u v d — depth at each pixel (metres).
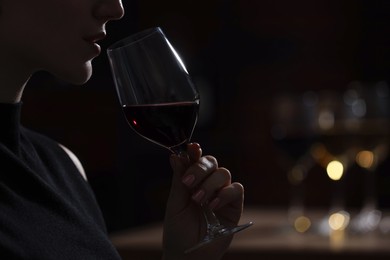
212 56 5.39
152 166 5.39
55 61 1.24
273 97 5.28
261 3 5.30
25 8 1.21
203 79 5.37
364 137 2.66
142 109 1.30
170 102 1.30
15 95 1.32
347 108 2.67
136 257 2.38
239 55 5.36
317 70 5.24
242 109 5.32
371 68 5.16
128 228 5.35
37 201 1.25
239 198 1.40
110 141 5.37
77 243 1.26
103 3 1.24
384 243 2.34
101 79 5.31
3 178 1.24
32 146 1.44
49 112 5.28
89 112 5.33
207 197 1.33
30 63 1.26
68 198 1.45
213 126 5.33
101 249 1.30
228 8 5.37
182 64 1.34
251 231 2.63
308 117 2.69
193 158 1.36
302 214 3.02
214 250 1.43
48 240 1.21
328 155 2.72
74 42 1.23
